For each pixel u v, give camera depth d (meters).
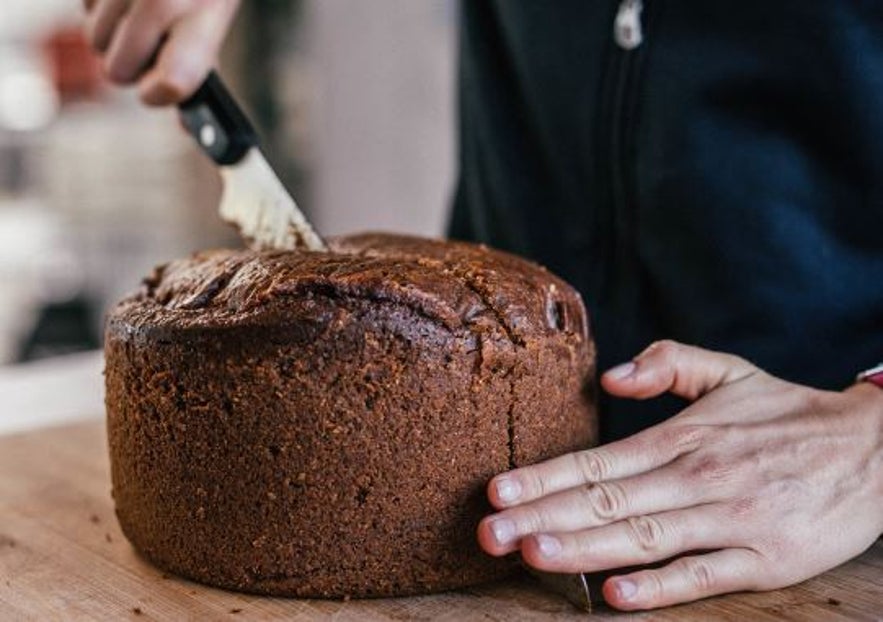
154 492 0.61
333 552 0.58
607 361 0.80
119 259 1.73
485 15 0.85
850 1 0.69
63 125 1.79
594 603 0.58
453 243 0.68
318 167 1.64
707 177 0.74
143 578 0.61
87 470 0.77
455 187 0.93
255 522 0.59
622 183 0.78
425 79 1.55
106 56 0.77
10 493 0.73
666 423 0.62
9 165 1.79
